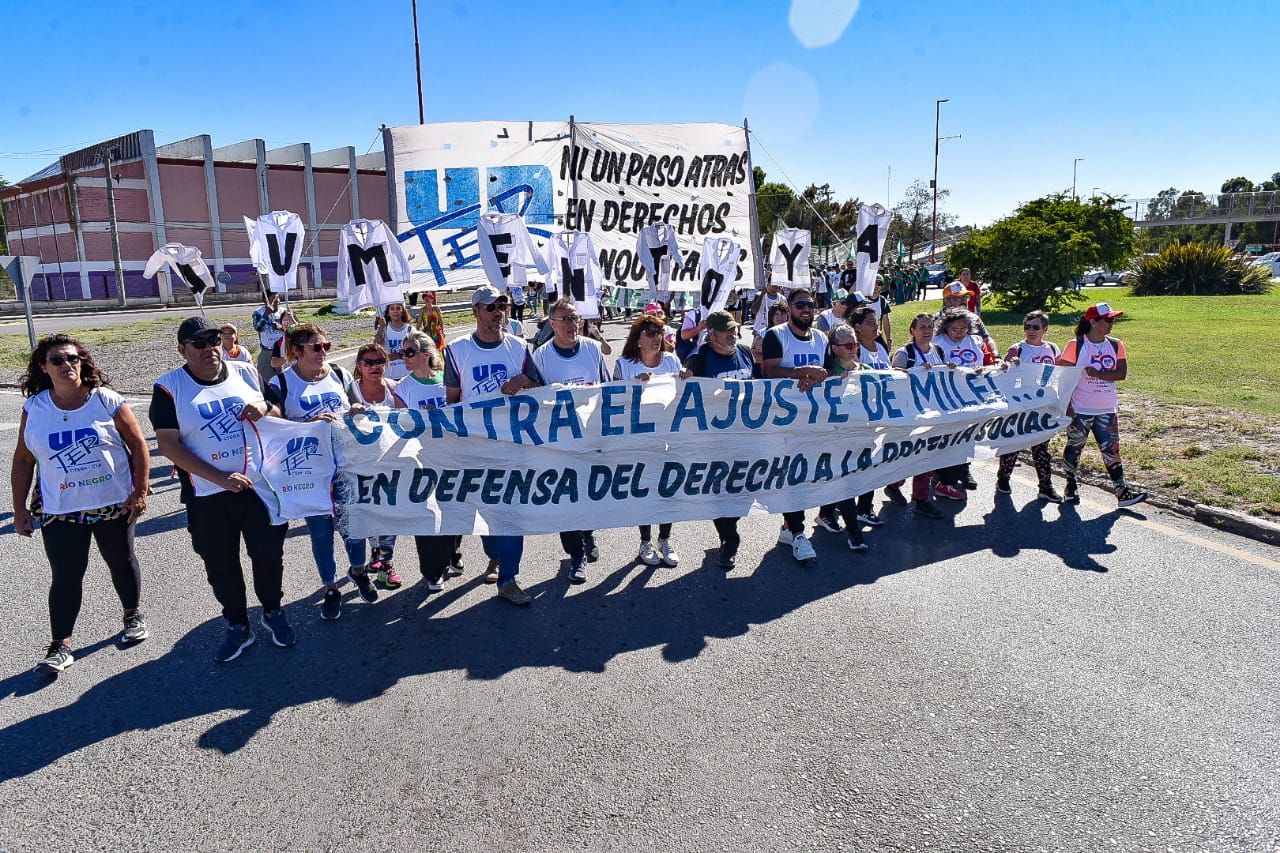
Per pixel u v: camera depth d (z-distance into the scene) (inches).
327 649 172.6
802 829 115.0
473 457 191.8
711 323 217.6
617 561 222.2
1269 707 142.4
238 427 164.7
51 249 1987.0
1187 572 201.9
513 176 328.8
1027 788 122.8
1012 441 256.7
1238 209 2370.8
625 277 347.9
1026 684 151.6
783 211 2242.9
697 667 161.2
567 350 206.8
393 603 196.1
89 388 162.7
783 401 216.1
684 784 125.4
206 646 174.4
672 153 346.3
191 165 1958.7
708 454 210.4
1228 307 925.2
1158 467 281.9
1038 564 210.1
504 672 161.2
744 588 200.5
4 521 265.6
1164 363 513.7
